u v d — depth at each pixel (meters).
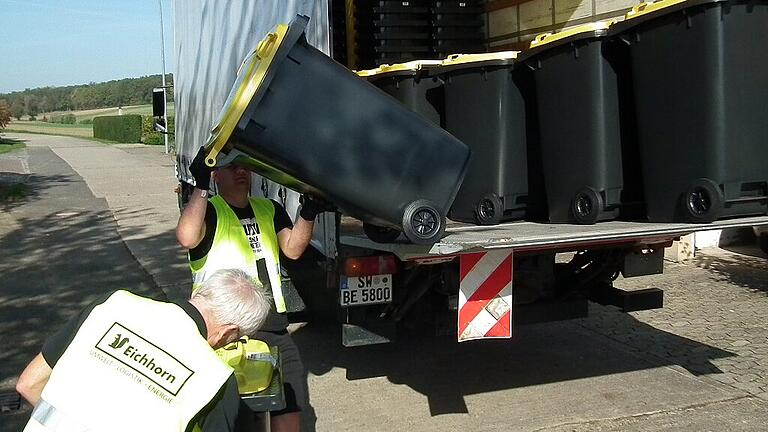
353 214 3.41
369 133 3.27
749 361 5.18
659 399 4.58
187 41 8.62
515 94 4.33
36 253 9.42
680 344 5.57
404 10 5.81
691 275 7.51
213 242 3.29
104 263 8.79
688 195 3.59
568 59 4.00
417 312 4.34
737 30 3.44
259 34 5.26
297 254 3.47
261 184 5.35
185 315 2.18
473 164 4.38
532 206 4.45
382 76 4.68
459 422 4.33
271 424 3.40
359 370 5.19
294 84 3.18
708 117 3.48
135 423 1.98
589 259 4.73
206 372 2.08
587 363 5.23
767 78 3.52
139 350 2.05
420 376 5.06
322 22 4.04
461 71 4.39
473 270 3.75
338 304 4.27
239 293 2.32
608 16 5.17
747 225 3.55
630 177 4.02
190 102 8.48
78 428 1.96
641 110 3.80
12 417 4.46
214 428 2.17
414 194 3.33
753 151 3.54
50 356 2.19
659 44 3.65
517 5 5.86
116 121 40.25
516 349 5.55
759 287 7.03
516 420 4.33
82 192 15.95
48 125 64.25
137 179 18.83
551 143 4.16
